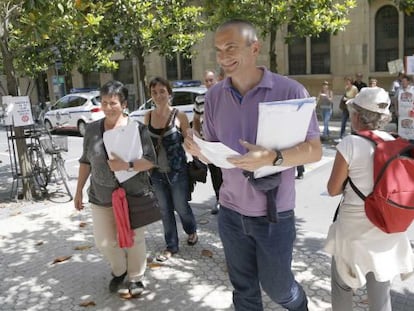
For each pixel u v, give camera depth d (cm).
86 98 1597
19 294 400
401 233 265
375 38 1677
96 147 357
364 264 262
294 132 229
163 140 437
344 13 1127
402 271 268
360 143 258
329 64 1780
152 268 435
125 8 1085
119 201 355
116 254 381
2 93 764
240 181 260
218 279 411
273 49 1116
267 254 265
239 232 272
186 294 386
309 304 359
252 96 252
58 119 1655
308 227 555
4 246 515
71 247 505
